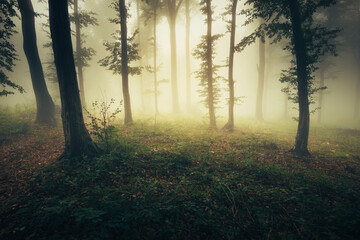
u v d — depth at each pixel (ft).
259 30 31.12
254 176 18.17
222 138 34.17
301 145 27.20
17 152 23.53
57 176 15.92
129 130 36.06
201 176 17.62
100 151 21.68
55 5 18.57
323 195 15.14
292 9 25.59
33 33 38.19
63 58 19.35
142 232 9.92
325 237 10.09
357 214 11.60
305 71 26.32
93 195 13.21
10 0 32.45
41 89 38.45
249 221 11.58
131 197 13.34
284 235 10.27
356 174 20.90
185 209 12.12
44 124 37.32
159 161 20.75
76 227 9.86
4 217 10.88
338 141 37.96
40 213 10.97
